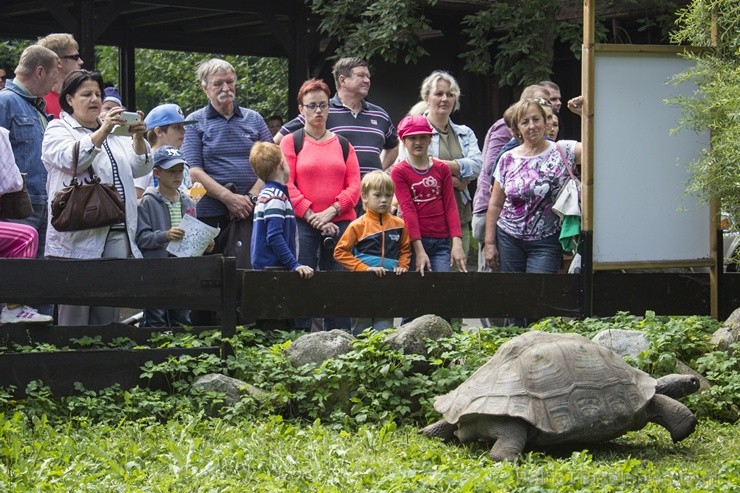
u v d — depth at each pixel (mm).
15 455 7293
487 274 10891
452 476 7062
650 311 10727
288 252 10266
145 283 9258
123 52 24625
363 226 10734
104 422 8406
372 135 11992
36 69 10461
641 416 8094
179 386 8992
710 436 8758
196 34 25359
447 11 22812
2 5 21781
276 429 8359
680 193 11680
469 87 23891
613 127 11414
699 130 11258
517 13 21281
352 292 10344
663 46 11500
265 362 9234
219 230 11039
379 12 21234
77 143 9680
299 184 11164
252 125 11883
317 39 22219
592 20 11227
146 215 10578
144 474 7125
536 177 11195
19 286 8875
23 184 9430
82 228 9641
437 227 11367
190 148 11656
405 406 9062
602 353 8219
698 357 10117
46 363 8773
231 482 6965
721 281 11914
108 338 9664
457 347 9492
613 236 11469
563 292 11266
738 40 11227
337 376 9008
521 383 7938
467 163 12219
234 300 9578
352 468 7398
